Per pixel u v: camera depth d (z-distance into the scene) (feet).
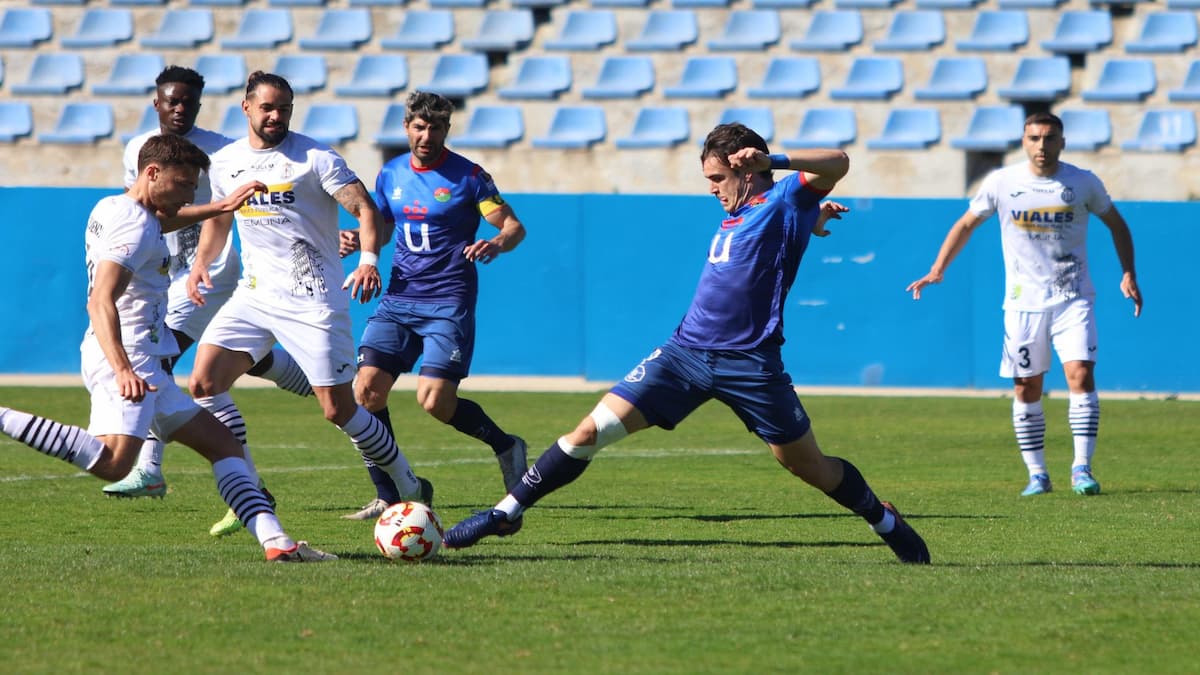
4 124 222.28
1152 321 165.48
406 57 226.38
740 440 127.75
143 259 56.08
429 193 81.15
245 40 231.09
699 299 60.44
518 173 205.36
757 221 59.26
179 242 88.74
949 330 168.25
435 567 57.36
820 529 77.20
